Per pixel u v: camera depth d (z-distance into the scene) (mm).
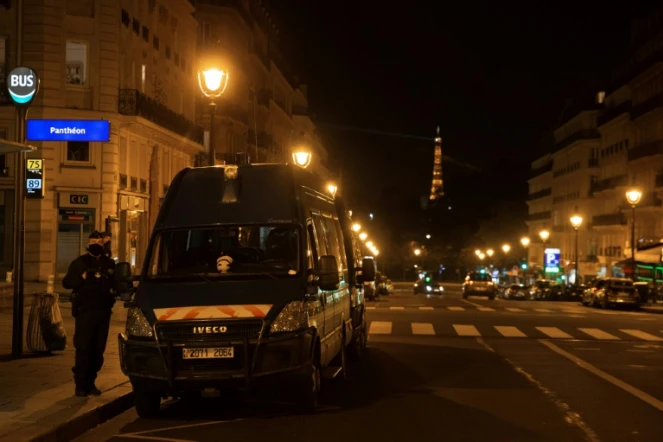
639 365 16000
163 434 9383
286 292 10203
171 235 11023
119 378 12148
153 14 42062
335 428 9680
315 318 10680
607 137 77250
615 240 72500
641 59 67188
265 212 11102
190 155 49469
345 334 13680
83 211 36656
